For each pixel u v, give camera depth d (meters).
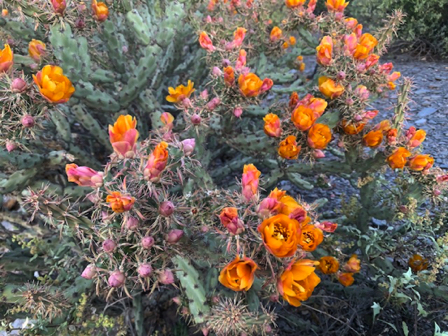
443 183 1.65
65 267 1.70
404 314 1.77
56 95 1.33
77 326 1.55
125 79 2.29
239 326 1.11
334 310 1.89
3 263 1.69
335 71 1.69
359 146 1.79
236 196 1.19
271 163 2.47
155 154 1.01
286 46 2.63
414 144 1.70
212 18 2.53
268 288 1.18
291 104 1.72
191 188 1.84
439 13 5.16
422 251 1.83
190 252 1.22
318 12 6.07
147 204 1.07
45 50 1.79
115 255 1.04
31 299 1.28
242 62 1.71
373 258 1.84
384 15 5.43
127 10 1.91
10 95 1.33
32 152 1.86
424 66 4.88
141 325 1.67
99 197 1.05
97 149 2.80
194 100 1.77
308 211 1.28
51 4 1.59
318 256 1.83
